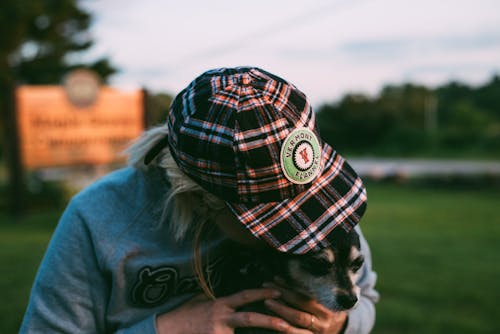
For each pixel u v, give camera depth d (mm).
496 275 6258
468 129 50219
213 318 1841
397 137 52094
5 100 12141
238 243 2033
